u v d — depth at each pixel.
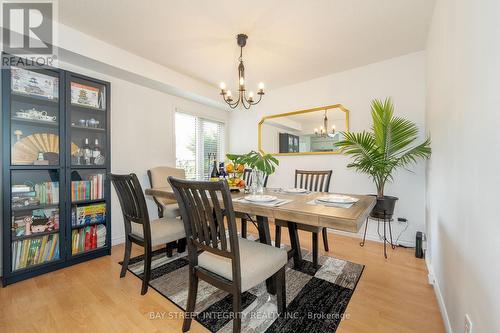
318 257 2.28
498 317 0.69
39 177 2.13
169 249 2.27
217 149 4.14
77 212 2.20
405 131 2.28
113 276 1.91
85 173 2.40
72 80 2.16
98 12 1.86
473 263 0.91
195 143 3.78
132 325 1.33
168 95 3.31
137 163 2.92
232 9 1.83
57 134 2.12
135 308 1.49
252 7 1.81
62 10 1.83
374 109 2.49
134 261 2.20
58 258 2.04
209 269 1.27
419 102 2.50
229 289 1.15
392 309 1.47
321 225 1.19
